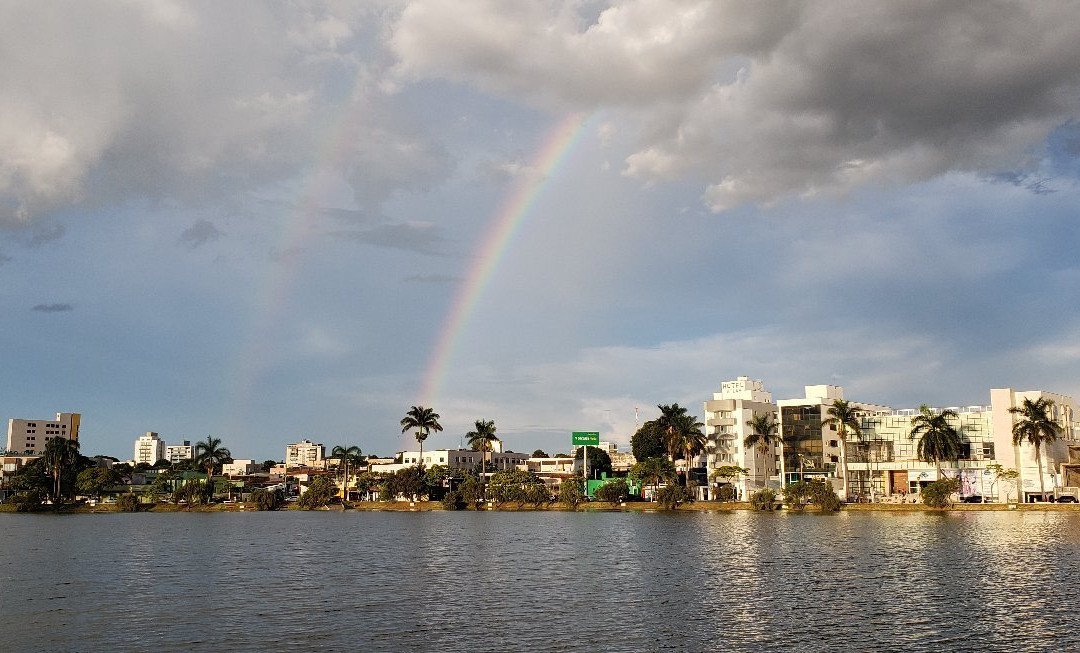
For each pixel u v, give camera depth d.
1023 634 49.84
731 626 52.88
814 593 65.25
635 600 63.19
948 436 189.00
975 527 128.88
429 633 51.75
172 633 52.59
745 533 123.75
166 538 133.88
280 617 57.66
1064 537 108.81
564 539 119.62
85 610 61.16
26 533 148.25
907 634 50.09
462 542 117.75
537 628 52.91
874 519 156.25
